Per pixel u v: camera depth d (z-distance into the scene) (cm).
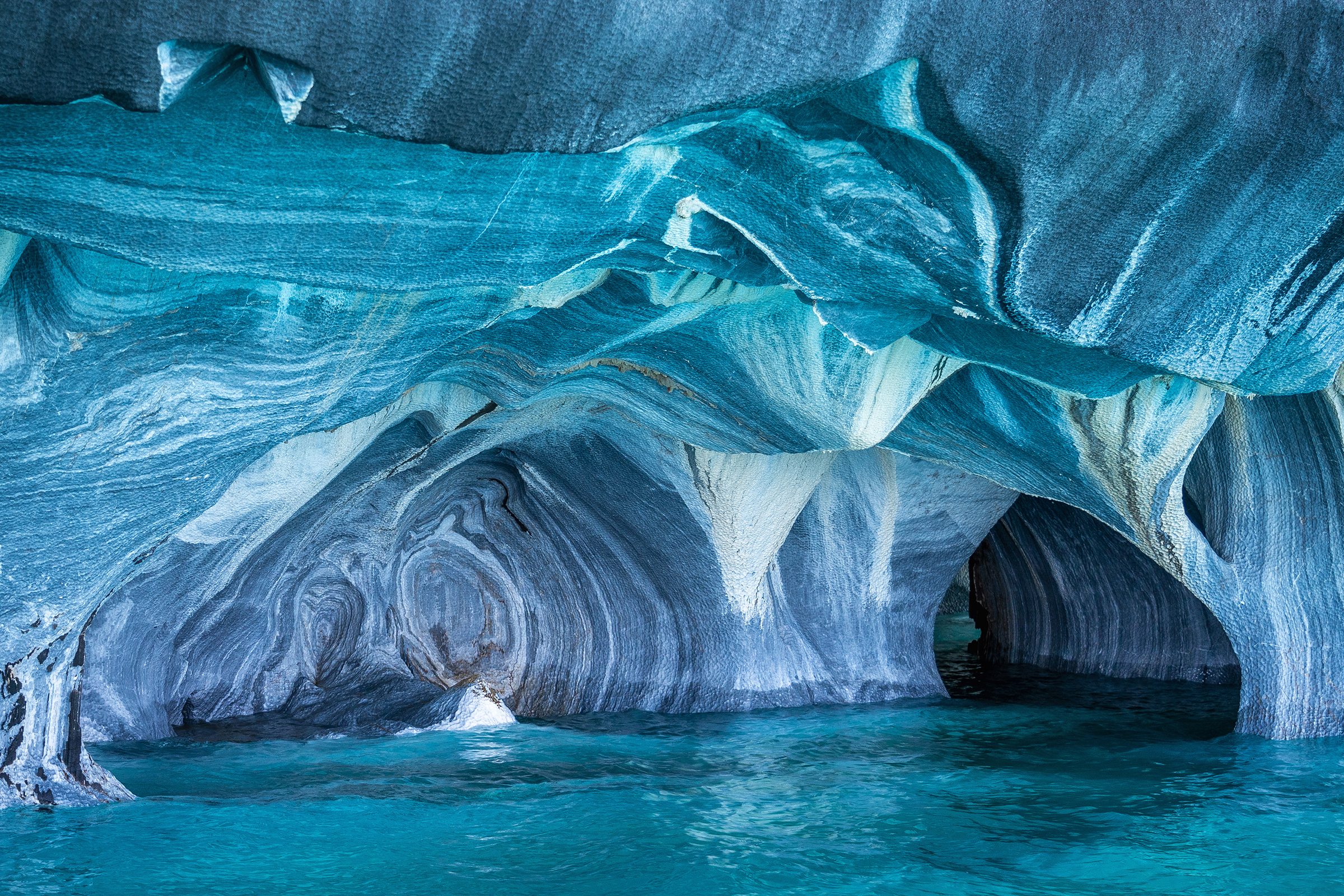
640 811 482
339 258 329
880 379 549
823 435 584
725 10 279
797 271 399
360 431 609
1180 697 930
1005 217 361
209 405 379
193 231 304
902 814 498
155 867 366
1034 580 1190
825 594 898
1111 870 421
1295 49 338
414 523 898
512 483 875
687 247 388
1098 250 378
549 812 473
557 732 721
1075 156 344
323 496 716
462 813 464
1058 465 676
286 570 792
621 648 877
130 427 365
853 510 884
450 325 431
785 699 857
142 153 278
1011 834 469
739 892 378
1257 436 678
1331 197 378
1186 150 352
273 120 279
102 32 230
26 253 317
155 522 399
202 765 566
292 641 811
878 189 360
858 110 325
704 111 300
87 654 615
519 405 606
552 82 276
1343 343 454
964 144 333
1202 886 405
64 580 387
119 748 604
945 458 724
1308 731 702
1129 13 319
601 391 653
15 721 404
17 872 353
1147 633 1090
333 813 449
